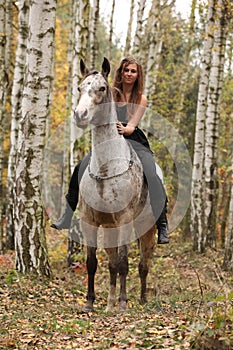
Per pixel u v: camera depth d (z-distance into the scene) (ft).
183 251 53.72
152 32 61.82
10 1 57.16
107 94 21.33
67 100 46.03
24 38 49.60
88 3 43.98
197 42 81.41
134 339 17.17
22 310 24.26
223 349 15.23
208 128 53.16
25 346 18.29
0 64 42.01
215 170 53.93
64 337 19.40
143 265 27.73
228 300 18.48
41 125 31.55
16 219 32.19
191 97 94.48
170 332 17.46
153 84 65.51
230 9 44.91
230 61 68.95
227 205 70.74
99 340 18.45
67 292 29.81
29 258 32.04
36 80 31.24
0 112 42.96
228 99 71.72
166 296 29.27
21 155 31.73
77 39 44.01
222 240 70.74
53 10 31.12
